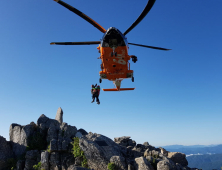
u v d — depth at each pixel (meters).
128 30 14.08
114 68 15.75
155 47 16.05
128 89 19.30
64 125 38.72
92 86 20.64
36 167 32.94
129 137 39.34
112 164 26.25
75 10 12.80
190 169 29.64
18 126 42.38
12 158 37.03
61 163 31.97
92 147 29.14
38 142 38.03
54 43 15.42
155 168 25.28
